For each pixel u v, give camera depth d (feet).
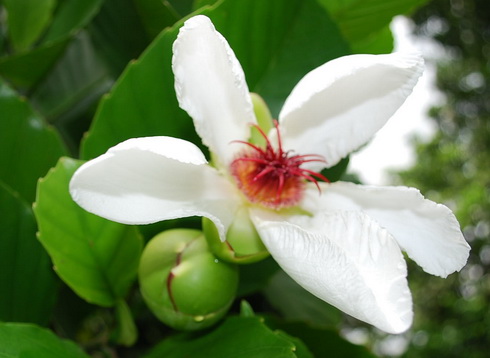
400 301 0.91
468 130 6.08
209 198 1.00
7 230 1.10
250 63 1.18
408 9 1.35
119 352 1.38
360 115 1.03
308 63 1.20
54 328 1.28
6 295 1.10
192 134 1.12
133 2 1.20
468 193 5.14
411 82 0.99
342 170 1.17
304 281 0.92
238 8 1.13
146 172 0.92
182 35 0.92
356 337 4.38
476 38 6.07
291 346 0.97
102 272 1.09
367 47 1.49
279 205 1.04
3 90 1.16
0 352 0.93
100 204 0.89
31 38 1.44
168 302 1.01
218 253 0.99
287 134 1.06
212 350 1.01
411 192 0.98
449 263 0.97
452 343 5.03
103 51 1.33
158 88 1.09
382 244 0.94
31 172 1.17
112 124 1.09
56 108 1.44
